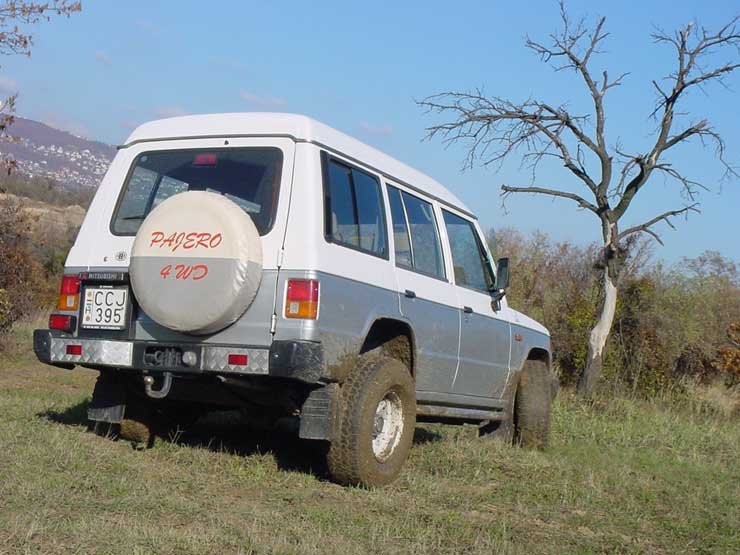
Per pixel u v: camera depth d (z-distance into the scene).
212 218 5.92
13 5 12.68
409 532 5.29
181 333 6.11
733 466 9.24
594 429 10.76
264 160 6.30
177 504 5.40
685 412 14.86
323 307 5.97
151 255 6.03
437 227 7.81
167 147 6.68
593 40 16.39
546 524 5.89
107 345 6.33
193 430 8.09
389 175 7.16
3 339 13.55
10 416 7.81
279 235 6.03
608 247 16.34
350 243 6.42
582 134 16.48
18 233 14.51
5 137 13.39
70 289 6.57
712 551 5.57
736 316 17.92
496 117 16.52
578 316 17.59
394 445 6.68
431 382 7.50
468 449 8.24
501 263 8.55
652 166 16.19
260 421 7.70
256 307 5.97
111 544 4.51
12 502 5.12
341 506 5.79
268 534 4.96
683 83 16.03
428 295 7.33
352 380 6.32
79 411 8.49
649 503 6.80
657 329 17.19
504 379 8.73
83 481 5.69
